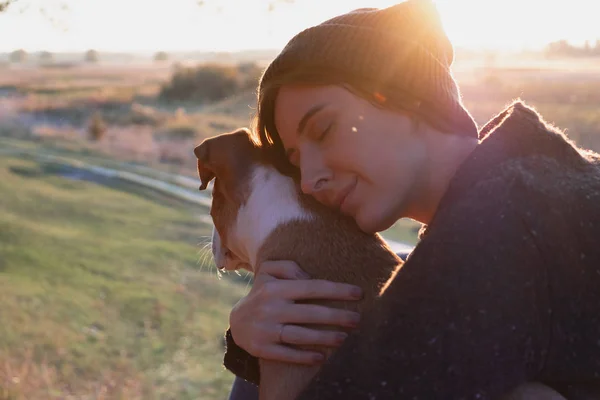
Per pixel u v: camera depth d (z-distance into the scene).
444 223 1.63
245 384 2.52
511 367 1.50
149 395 10.37
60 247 19.78
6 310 13.20
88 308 14.43
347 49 1.83
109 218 26.53
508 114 1.83
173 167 40.16
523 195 1.61
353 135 1.83
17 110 63.69
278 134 2.15
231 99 59.03
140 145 46.16
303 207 2.33
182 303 15.58
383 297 1.63
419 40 1.87
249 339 2.03
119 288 16.33
